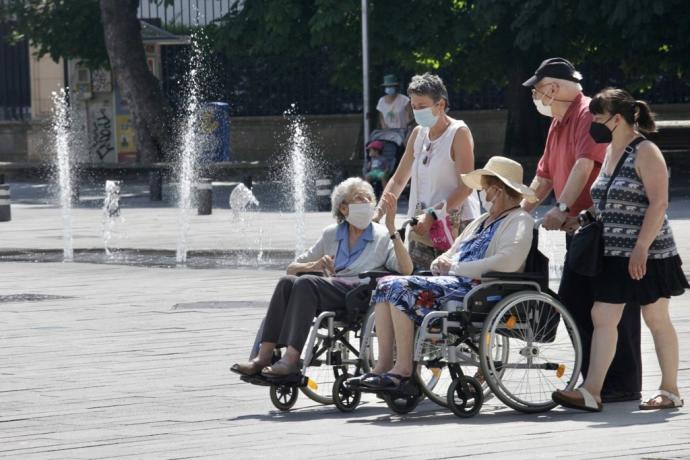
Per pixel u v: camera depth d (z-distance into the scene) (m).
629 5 71.62
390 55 87.00
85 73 112.31
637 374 21.36
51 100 118.12
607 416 19.89
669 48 81.25
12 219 65.06
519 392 20.75
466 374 22.67
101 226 59.84
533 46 84.81
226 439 18.53
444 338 20.31
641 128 20.30
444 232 22.95
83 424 19.97
